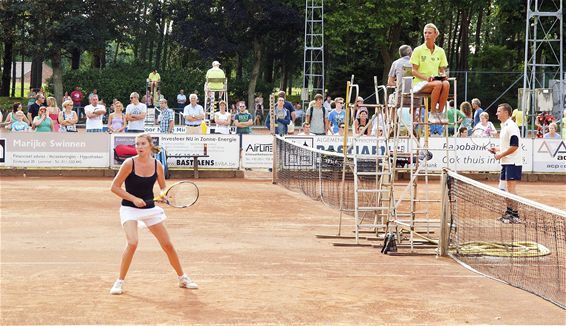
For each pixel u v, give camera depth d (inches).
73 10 2901.1
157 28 3501.5
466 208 730.2
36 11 2829.7
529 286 470.3
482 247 584.7
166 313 393.4
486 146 1153.4
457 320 393.4
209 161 1129.4
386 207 623.5
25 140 1115.9
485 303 430.0
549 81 1777.8
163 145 1118.4
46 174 1117.7
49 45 2876.5
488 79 2470.5
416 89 569.9
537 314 408.5
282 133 1134.4
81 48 2893.7
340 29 2765.7
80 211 762.8
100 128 1167.0
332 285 466.6
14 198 856.9
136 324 373.1
